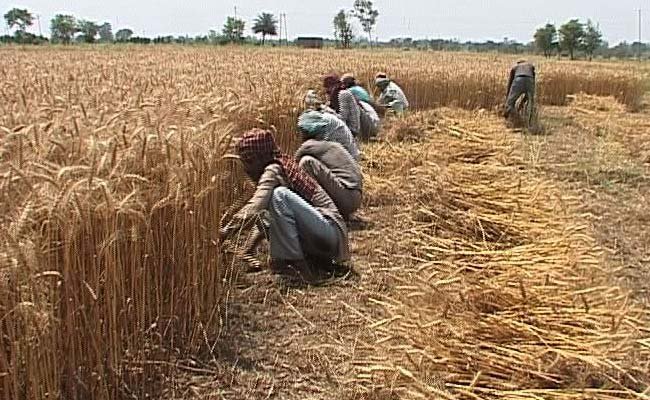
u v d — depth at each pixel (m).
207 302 4.73
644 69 34.94
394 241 7.10
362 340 4.84
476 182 8.65
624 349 4.05
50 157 3.80
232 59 21.33
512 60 36.19
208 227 4.70
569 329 4.27
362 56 29.88
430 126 13.38
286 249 5.90
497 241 6.86
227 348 4.68
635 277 6.30
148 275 4.09
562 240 6.04
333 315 5.28
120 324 3.84
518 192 8.00
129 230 3.88
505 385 3.83
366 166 10.25
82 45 47.38
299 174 6.11
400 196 8.66
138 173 4.10
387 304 4.89
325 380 4.33
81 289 3.53
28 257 3.08
